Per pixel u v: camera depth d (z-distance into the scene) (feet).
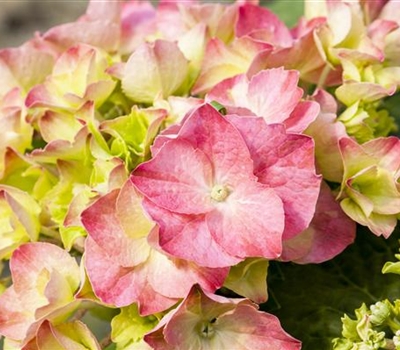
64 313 1.22
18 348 1.24
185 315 1.16
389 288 1.30
